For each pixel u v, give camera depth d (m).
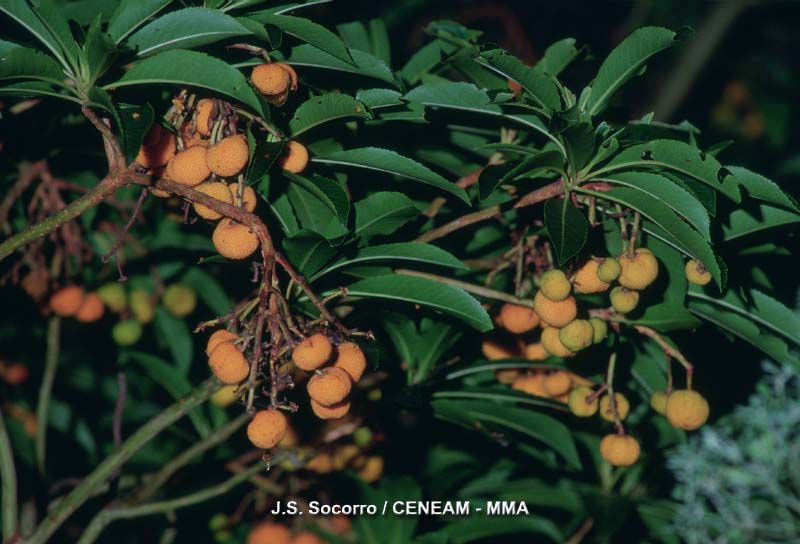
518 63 0.92
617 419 1.02
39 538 1.02
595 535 1.14
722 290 0.92
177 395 1.18
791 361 1.00
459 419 1.07
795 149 2.26
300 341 0.89
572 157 0.92
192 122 0.93
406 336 1.06
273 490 1.18
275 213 0.96
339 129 0.99
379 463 1.17
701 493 1.17
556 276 0.94
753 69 2.24
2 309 1.25
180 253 1.21
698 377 1.12
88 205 0.92
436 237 1.00
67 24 0.89
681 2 2.15
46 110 1.08
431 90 0.96
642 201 0.92
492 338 1.08
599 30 2.28
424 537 1.14
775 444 1.15
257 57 0.93
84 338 1.32
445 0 2.09
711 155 0.92
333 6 1.12
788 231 0.98
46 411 1.19
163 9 0.92
